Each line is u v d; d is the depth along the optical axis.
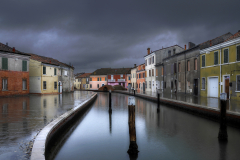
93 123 11.00
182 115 13.50
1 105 14.84
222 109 7.80
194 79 26.66
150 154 6.32
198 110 13.27
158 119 12.11
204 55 24.03
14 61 26.41
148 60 47.38
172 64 34.09
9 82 25.64
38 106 14.21
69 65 46.69
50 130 6.45
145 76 50.16
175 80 33.16
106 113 14.76
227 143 7.36
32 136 6.04
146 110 16.20
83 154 6.22
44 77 32.28
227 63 19.62
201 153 6.40
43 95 29.77
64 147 6.85
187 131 9.16
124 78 74.12
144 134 8.70
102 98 31.47
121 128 9.77
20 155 4.45
